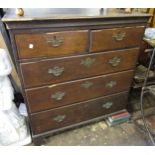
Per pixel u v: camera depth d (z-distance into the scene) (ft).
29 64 3.10
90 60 3.61
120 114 5.08
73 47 3.28
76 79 3.74
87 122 4.67
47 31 2.92
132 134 4.81
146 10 5.41
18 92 4.67
